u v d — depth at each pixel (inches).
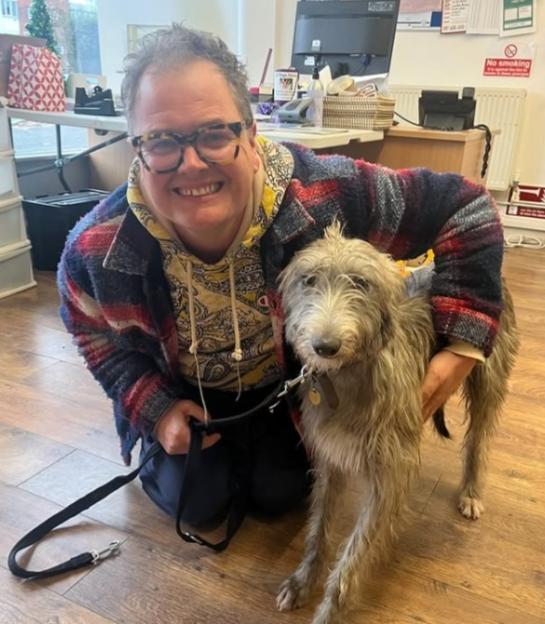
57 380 88.4
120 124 106.7
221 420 54.8
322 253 41.5
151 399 55.1
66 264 50.4
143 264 47.7
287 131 93.7
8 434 75.5
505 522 63.3
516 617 52.2
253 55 181.2
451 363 49.7
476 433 62.5
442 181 51.3
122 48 179.9
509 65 162.7
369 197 48.9
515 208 173.6
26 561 56.8
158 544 59.4
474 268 49.3
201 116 39.4
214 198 42.1
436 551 59.2
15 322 107.3
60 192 155.7
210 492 60.3
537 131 165.3
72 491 66.1
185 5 181.3
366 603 53.1
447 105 115.0
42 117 115.5
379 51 114.7
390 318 42.7
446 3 164.2
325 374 44.4
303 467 63.2
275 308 48.1
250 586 54.9
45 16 150.3
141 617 51.5
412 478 48.9
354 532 49.3
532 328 112.2
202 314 52.1
